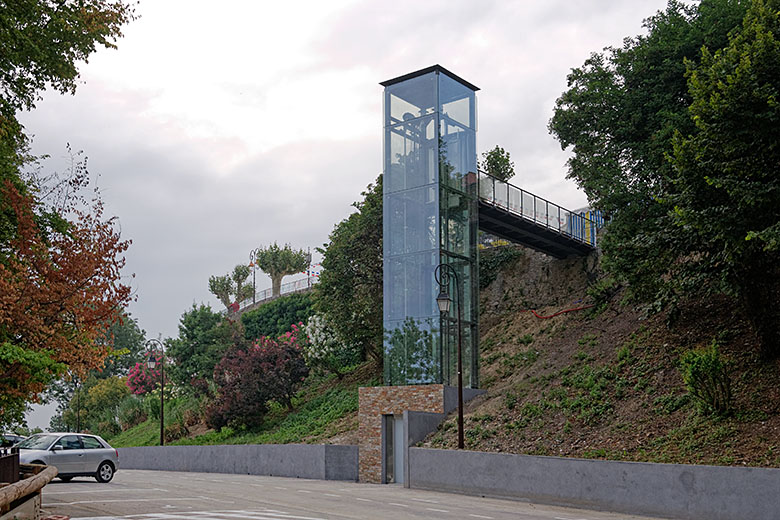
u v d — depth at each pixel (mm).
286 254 72562
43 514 11312
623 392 21734
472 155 30094
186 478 25516
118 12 16797
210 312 54000
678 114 23719
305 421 35094
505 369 29781
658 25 26750
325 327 38938
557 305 35094
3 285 11820
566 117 28000
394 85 30250
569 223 36875
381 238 35312
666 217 21219
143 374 55000
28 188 15055
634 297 23812
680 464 15125
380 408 27219
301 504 15844
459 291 28516
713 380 17891
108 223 13688
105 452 22781
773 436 16062
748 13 18672
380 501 17094
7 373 12484
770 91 16656
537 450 20453
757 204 16688
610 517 15039
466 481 19688
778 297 21938
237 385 37656
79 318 13062
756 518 13734
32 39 15438
